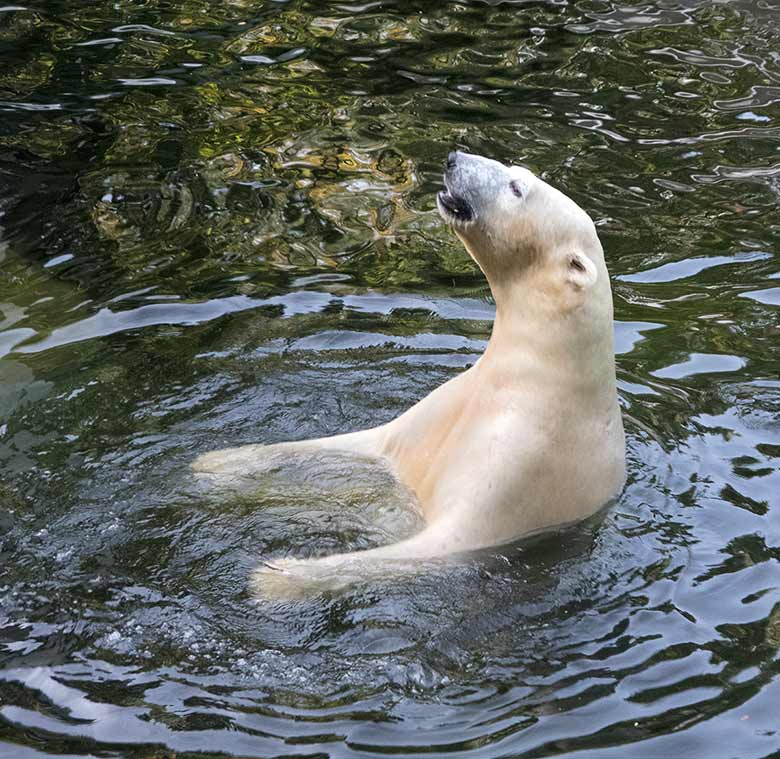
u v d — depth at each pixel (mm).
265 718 5195
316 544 6531
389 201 11109
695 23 14703
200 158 11828
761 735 5074
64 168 11602
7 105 12797
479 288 9680
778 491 6949
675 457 7289
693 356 8586
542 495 6625
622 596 6129
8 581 6090
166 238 10383
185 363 8391
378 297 9492
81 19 14914
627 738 5070
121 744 5012
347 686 5430
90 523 6598
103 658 5578
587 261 6633
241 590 6102
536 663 5613
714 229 10562
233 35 14578
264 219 10750
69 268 9859
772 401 7922
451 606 6035
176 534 6535
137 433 7512
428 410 7176
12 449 7297
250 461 7180
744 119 12508
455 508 6551
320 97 13047
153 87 13258
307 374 8289
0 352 8508
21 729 5098
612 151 11875
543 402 6691
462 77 13477
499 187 6953
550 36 14422
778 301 9375
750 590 6105
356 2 15422
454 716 5223
